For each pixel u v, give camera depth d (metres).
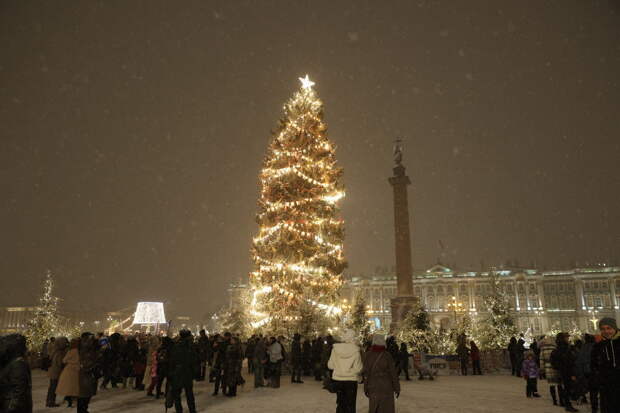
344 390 8.16
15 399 4.98
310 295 26.45
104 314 86.44
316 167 28.58
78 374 9.76
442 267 117.12
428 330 31.61
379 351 7.73
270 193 28.34
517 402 13.34
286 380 20.23
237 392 15.49
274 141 29.59
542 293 109.56
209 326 105.88
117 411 11.56
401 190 42.16
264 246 28.19
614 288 106.38
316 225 27.61
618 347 6.15
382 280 117.25
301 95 30.19
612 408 6.06
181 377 10.66
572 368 11.85
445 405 12.58
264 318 27.92
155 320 34.84
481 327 37.00
